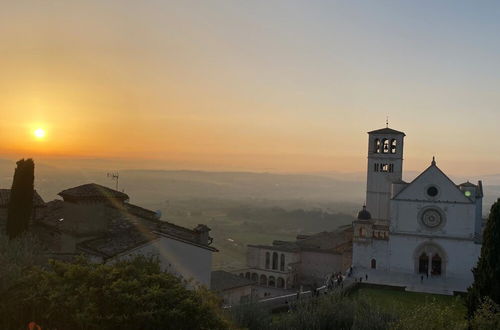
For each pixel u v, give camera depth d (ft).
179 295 73.77
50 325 69.77
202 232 153.99
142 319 67.67
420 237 283.79
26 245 101.81
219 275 202.28
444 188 282.56
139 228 144.97
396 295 226.17
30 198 138.51
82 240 138.41
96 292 69.77
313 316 103.65
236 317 96.43
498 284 135.54
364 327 99.14
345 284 230.07
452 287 252.62
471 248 277.85
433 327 94.12
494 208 139.95
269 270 322.55
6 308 72.18
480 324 102.12
